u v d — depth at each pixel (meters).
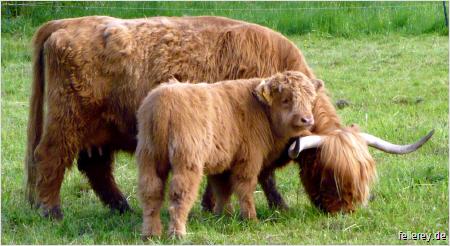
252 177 10.47
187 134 9.45
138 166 9.63
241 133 10.30
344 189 10.55
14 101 18.78
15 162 14.20
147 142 9.52
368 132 15.27
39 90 11.83
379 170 12.99
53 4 27.48
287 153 11.01
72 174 13.59
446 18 25.75
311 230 10.22
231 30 11.39
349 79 20.05
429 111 16.92
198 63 11.23
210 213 11.16
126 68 11.19
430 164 13.23
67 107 11.23
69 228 10.57
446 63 21.39
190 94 9.74
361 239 9.84
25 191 11.73
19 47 24.27
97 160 11.91
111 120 11.34
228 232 10.18
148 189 9.48
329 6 28.02
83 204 12.24
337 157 10.44
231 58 11.25
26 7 27.05
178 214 9.44
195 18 11.71
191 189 9.48
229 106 10.23
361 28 26.06
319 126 10.83
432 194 11.71
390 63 21.73
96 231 10.43
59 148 11.25
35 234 10.24
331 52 23.38
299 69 11.27
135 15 26.95
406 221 10.56
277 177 13.02
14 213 11.35
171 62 11.20
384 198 11.67
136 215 11.49
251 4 28.22
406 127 15.59
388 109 17.11
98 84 11.23
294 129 10.32
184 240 9.41
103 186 11.93
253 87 10.59
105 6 27.47
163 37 11.31
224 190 10.77
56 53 11.26
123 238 9.90
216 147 9.95
